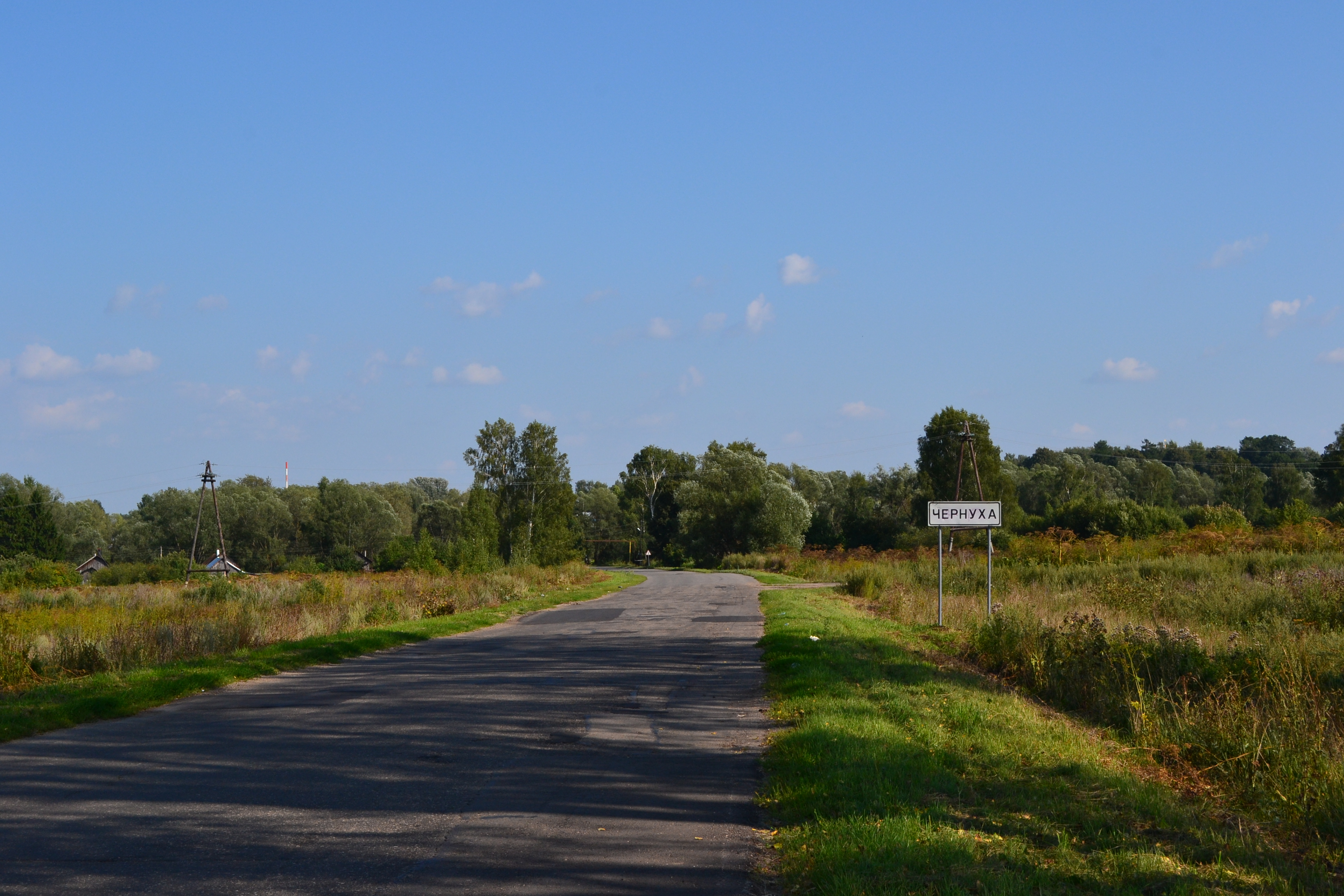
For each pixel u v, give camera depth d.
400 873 5.41
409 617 24.55
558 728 9.75
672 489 119.12
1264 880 5.44
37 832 6.15
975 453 78.00
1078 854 5.65
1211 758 8.51
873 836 5.62
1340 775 7.47
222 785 7.41
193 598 33.31
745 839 6.10
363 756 8.44
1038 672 12.80
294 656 15.41
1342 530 38.25
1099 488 107.19
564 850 5.83
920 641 17.44
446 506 123.94
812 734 8.47
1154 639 12.72
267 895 5.05
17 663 13.73
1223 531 41.38
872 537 88.81
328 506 103.69
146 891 5.10
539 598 32.78
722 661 15.21
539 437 79.31
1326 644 13.84
